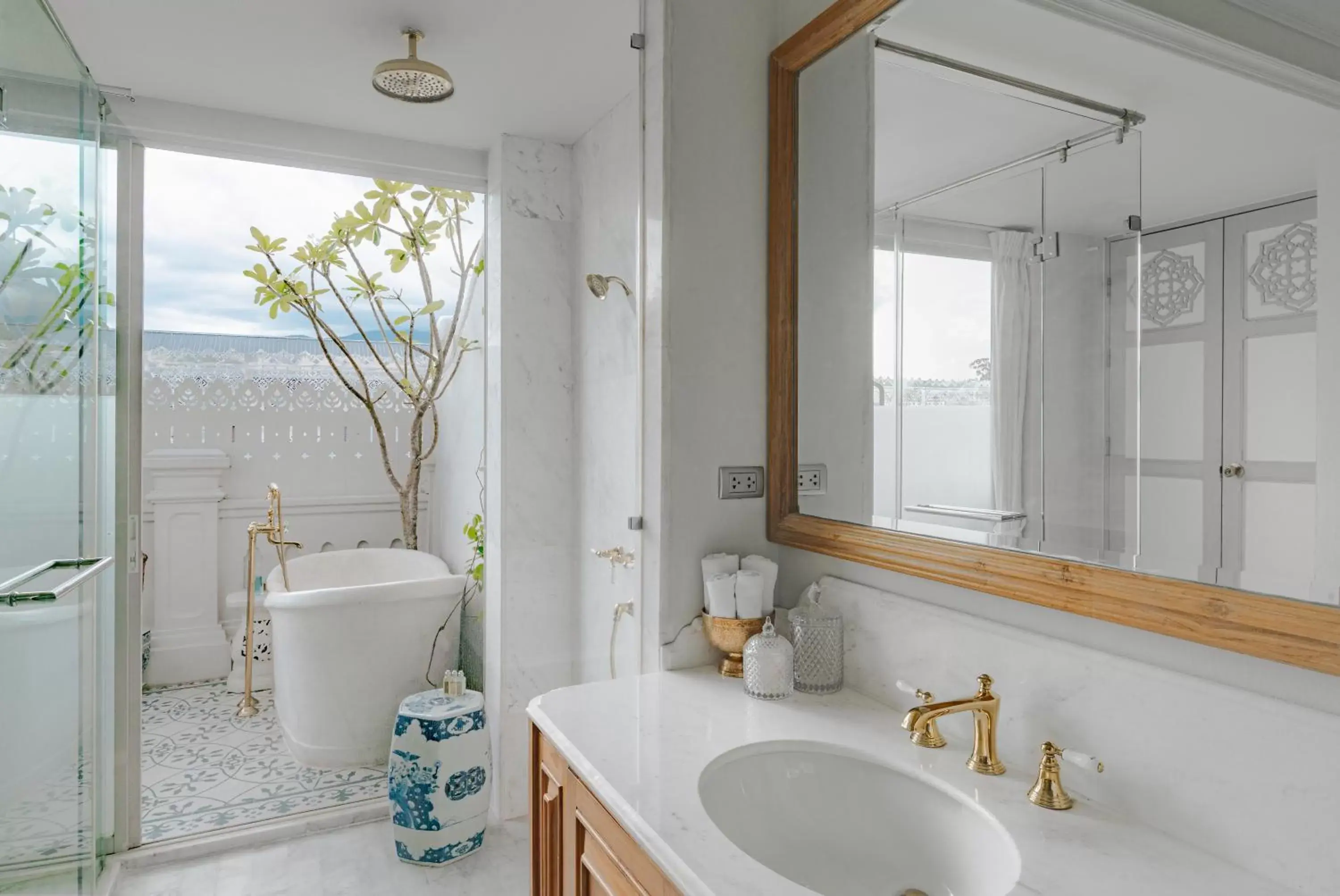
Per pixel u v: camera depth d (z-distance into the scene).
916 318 1.36
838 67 1.54
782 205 1.68
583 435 1.92
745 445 1.72
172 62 1.75
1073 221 1.08
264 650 2.28
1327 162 0.79
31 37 1.36
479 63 1.78
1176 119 0.94
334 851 2.03
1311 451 0.81
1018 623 1.17
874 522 1.47
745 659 1.44
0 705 1.24
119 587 1.98
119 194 1.89
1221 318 0.89
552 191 1.90
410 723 1.98
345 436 2.31
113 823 1.94
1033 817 0.96
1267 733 0.83
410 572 2.36
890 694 1.37
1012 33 1.17
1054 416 1.11
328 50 1.73
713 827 0.93
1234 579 0.88
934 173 1.32
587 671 1.90
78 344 1.60
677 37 1.62
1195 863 0.86
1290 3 0.82
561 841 1.25
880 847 1.11
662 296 1.61
